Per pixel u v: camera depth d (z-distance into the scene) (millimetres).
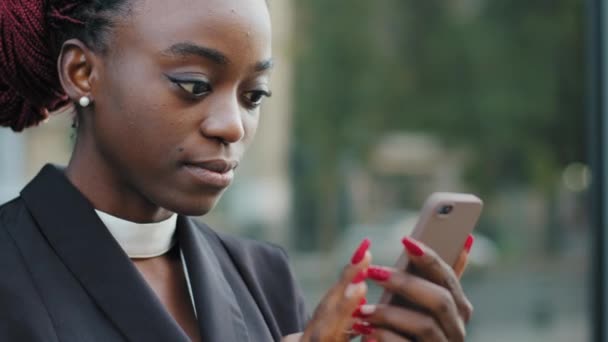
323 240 23969
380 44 22719
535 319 15484
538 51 21688
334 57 22625
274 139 23625
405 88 22484
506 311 16562
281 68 22922
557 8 21750
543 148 21812
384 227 22672
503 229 25188
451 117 22031
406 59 22641
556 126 21703
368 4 22672
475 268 21516
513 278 22641
